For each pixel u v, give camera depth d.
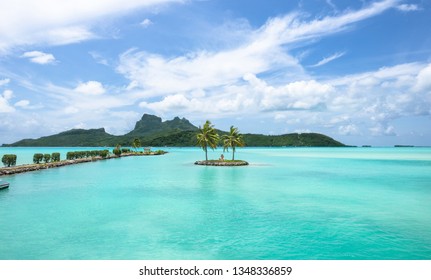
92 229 15.99
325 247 13.84
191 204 22.47
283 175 44.19
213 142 66.88
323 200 24.41
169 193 27.36
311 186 32.47
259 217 18.78
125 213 19.50
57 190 28.56
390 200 24.59
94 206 21.55
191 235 15.22
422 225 17.19
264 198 25.14
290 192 28.25
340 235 15.41
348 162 79.62
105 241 14.25
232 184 33.69
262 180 37.69
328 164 71.25
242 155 127.56
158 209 20.77
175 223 17.30
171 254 12.89
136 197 25.23
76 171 47.81
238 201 23.77
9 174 40.84
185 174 44.75
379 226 16.98
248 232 15.79
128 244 13.92
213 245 13.93
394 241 14.62
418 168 59.16
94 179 37.38
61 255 12.61
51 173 44.06
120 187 30.86
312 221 17.91
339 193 27.92
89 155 84.25
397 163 75.75
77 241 14.21
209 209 20.83
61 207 21.12
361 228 16.58
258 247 13.76
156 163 70.50
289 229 16.33
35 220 17.61
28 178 37.59
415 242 14.50
